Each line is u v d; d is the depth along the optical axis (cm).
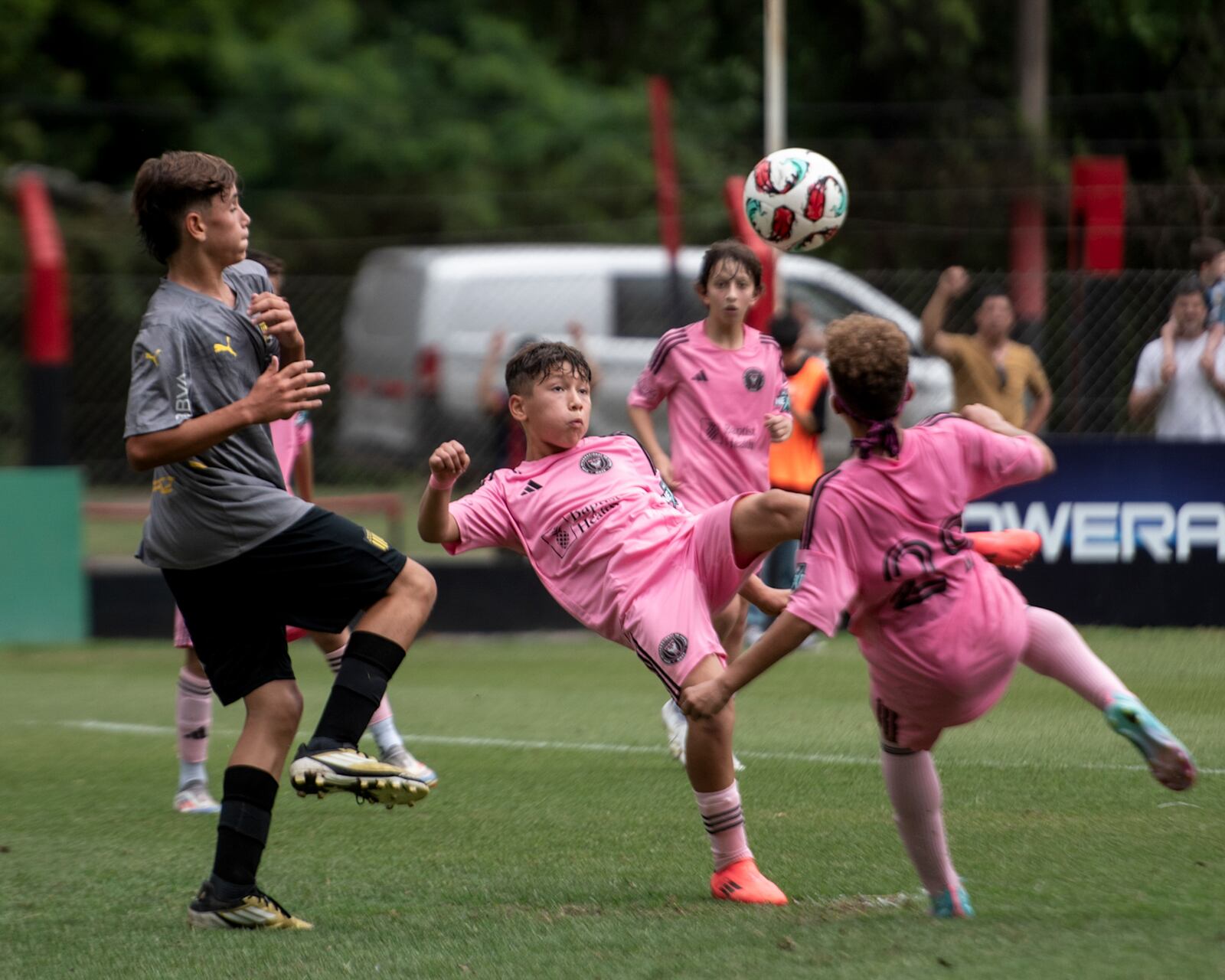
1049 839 1703
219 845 1458
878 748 2381
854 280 5222
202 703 2097
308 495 2284
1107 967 1150
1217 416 3759
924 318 3709
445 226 8431
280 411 1410
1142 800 1912
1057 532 3756
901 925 1338
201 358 1433
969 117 6544
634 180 8519
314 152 8556
